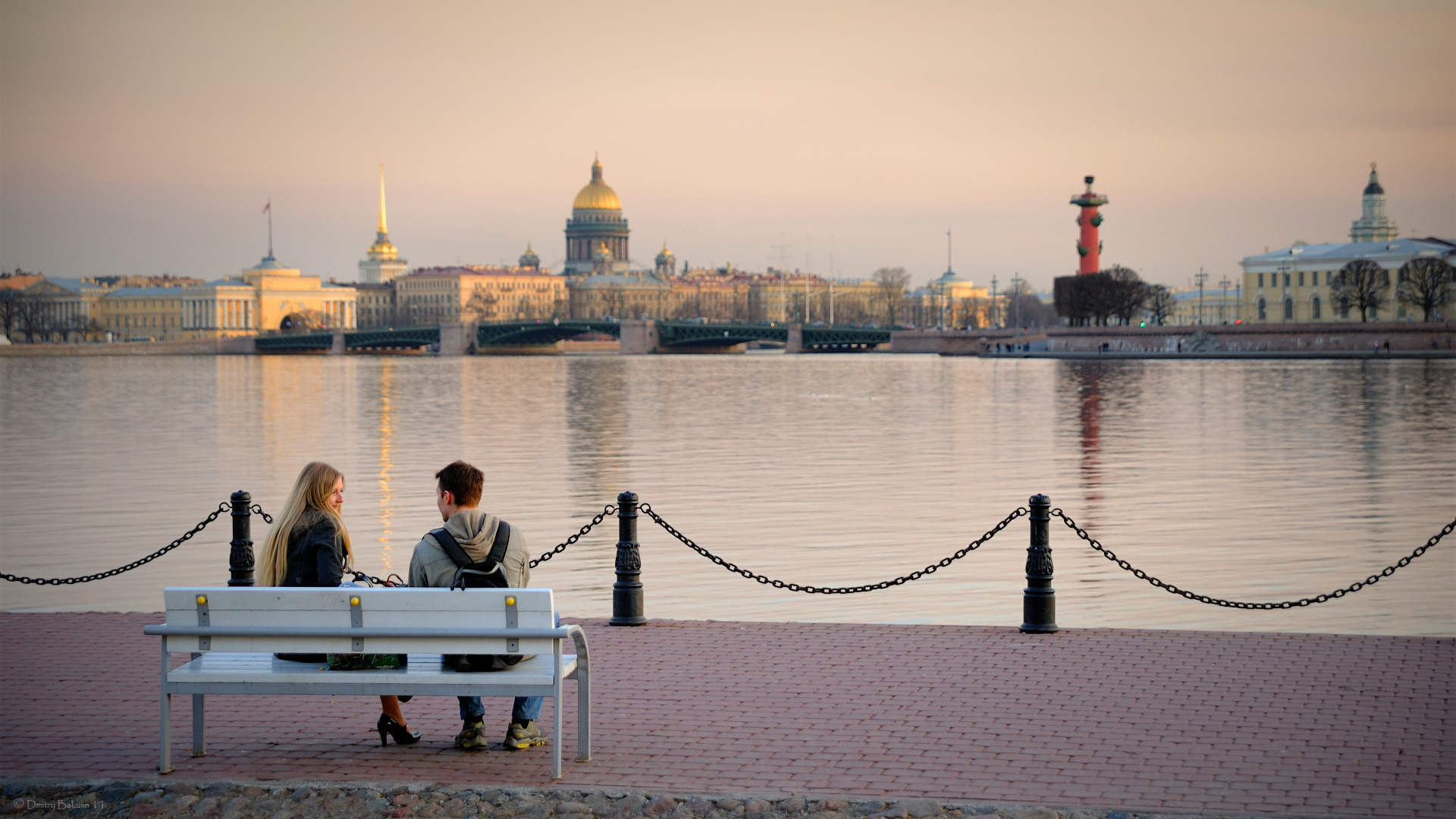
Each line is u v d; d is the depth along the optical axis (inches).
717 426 4813.0
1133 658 956.6
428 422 5108.3
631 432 4586.6
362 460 3710.6
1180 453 3693.4
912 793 673.6
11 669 932.0
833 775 701.3
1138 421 4810.5
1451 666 928.3
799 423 4916.3
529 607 690.8
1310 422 4690.0
